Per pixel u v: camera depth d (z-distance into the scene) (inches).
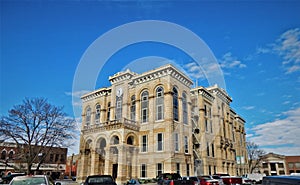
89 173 879.1
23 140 900.6
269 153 2691.9
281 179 142.2
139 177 740.7
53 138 944.3
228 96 1230.9
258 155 2171.5
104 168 844.6
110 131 774.5
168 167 710.5
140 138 785.6
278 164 2618.1
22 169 1078.4
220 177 833.5
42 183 318.0
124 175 713.6
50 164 1609.3
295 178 132.0
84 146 933.8
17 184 315.6
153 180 681.0
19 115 896.3
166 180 549.3
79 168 925.8
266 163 2664.9
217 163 1106.7
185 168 771.4
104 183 366.6
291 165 2568.9
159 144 746.8
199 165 907.4
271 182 155.9
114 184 368.5
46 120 946.7
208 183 674.8
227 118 1254.9
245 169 1530.5
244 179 1016.2
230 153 1277.1
